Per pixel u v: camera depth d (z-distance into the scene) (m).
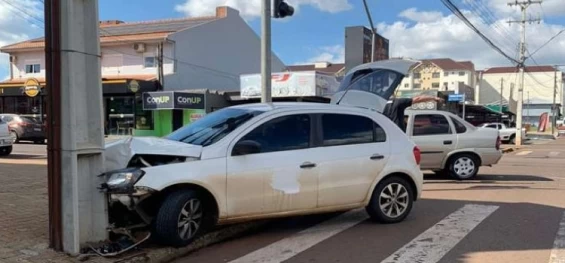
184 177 5.52
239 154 5.91
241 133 6.05
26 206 7.25
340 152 6.63
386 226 6.95
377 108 9.94
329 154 6.54
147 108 28.77
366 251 5.73
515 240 6.17
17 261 4.84
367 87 10.17
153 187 5.34
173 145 5.86
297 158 6.29
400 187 7.16
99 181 5.45
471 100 48.03
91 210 5.42
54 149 5.13
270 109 6.46
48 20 5.07
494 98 106.75
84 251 5.20
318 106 6.76
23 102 32.47
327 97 28.23
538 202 8.91
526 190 10.44
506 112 56.09
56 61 5.04
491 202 8.91
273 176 6.08
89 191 5.40
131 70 32.47
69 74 5.04
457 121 12.20
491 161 12.16
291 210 6.28
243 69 38.84
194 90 30.11
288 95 27.64
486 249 5.77
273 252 5.74
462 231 6.63
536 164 17.27
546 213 7.87
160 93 28.19
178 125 29.41
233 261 5.42
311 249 5.85
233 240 6.30
